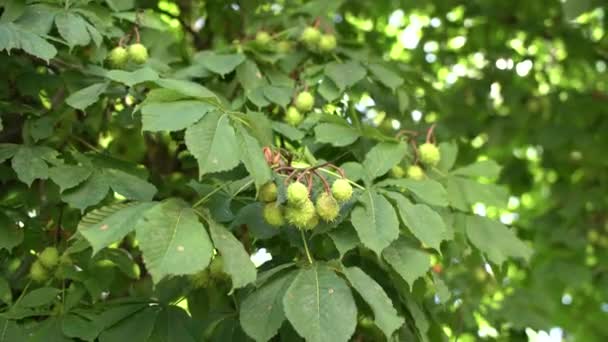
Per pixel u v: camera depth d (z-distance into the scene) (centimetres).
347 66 98
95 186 79
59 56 94
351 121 103
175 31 128
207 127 63
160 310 75
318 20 104
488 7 163
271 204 71
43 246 89
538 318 121
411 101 117
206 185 79
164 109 63
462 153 154
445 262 106
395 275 78
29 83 89
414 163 94
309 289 64
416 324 78
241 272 61
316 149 92
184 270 57
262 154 65
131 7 94
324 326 62
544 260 167
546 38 164
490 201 91
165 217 60
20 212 87
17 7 81
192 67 96
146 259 57
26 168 80
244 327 66
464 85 162
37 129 85
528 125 170
